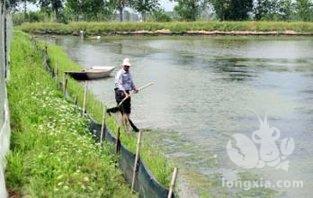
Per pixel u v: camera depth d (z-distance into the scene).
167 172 11.21
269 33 81.94
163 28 83.75
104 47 58.09
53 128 12.98
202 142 15.77
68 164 10.65
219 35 81.94
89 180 10.24
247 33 82.12
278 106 21.73
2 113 10.99
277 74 33.75
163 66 38.88
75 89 20.72
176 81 30.00
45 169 10.29
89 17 104.88
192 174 12.88
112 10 103.69
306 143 15.79
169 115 19.64
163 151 14.77
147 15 104.88
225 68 37.56
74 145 11.83
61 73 26.91
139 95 24.23
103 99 23.25
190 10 102.69
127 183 11.16
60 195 9.27
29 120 13.76
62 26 83.38
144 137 16.22
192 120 18.78
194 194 11.46
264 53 51.25
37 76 20.58
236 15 101.12
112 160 12.04
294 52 52.47
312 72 34.84
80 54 48.84
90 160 11.03
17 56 25.72
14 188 9.81
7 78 17.77
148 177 9.71
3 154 10.29
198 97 24.00
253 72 34.94
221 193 11.71
